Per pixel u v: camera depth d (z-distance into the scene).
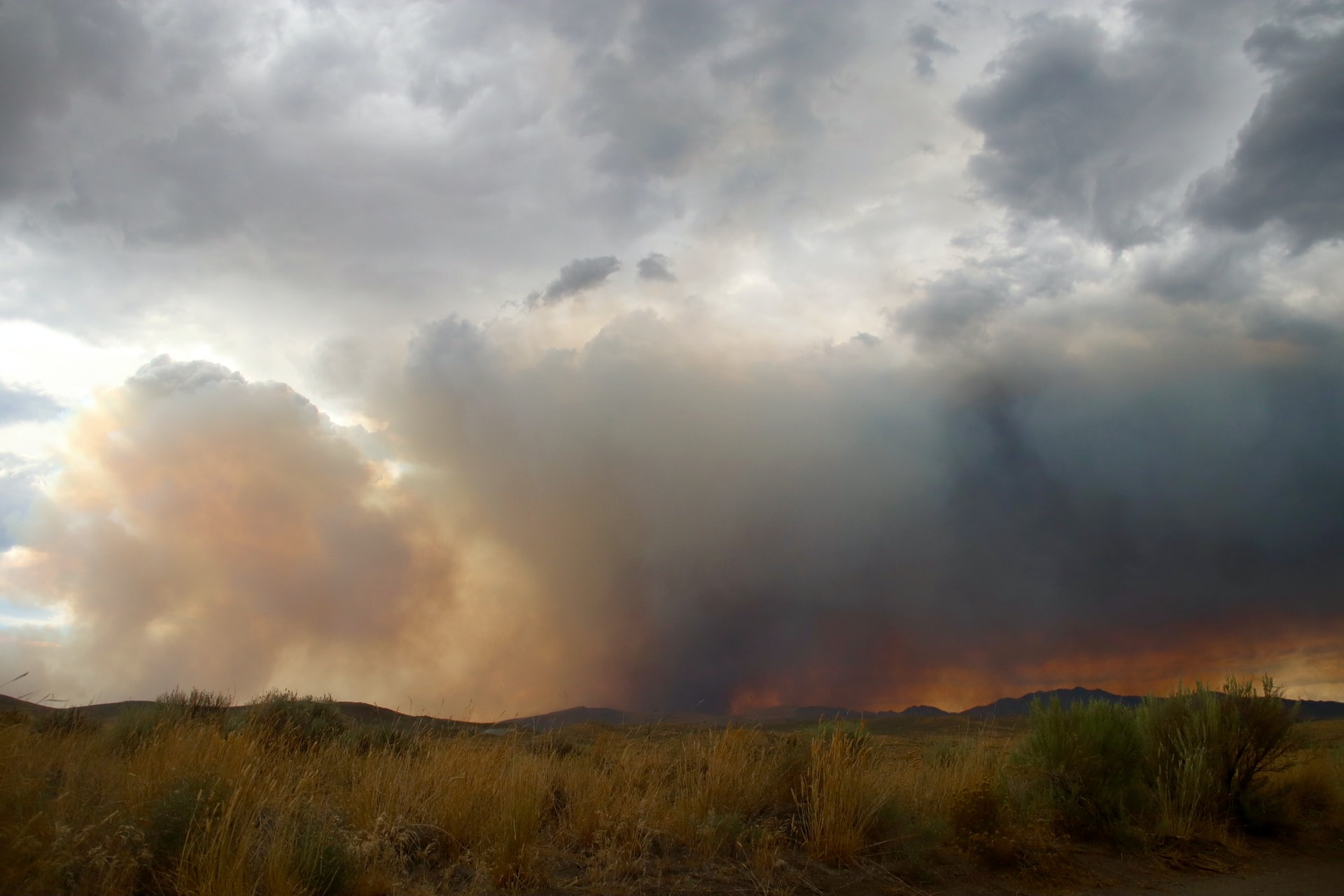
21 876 5.51
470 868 7.89
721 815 9.33
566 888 7.62
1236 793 12.16
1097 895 8.63
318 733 13.45
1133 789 11.73
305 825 7.60
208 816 6.67
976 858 9.53
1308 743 13.10
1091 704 12.55
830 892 7.98
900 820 9.52
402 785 9.04
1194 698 13.47
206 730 9.63
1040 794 11.45
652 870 8.23
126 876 6.03
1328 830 12.52
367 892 6.91
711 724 13.18
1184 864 10.09
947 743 14.45
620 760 11.24
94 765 8.63
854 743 11.61
